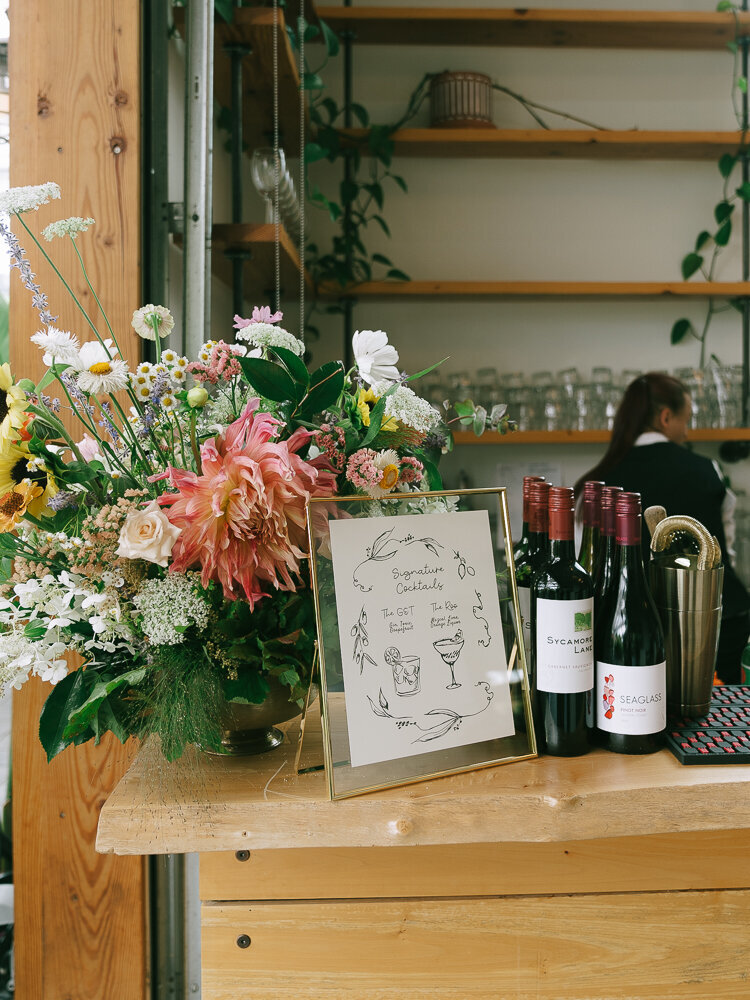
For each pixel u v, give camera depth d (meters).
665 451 2.45
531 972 0.98
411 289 2.90
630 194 3.15
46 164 1.46
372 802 0.84
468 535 0.95
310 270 2.85
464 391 2.88
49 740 0.84
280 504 0.80
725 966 0.99
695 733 0.99
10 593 0.89
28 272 0.94
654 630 0.95
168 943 1.54
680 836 0.98
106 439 1.00
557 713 0.94
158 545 0.78
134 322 0.96
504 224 3.12
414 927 0.97
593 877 0.98
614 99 3.13
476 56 3.09
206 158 1.60
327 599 0.86
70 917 1.44
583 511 1.13
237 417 0.96
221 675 0.86
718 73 3.14
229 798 0.85
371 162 3.07
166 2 1.58
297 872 0.96
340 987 0.97
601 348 3.14
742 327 3.16
